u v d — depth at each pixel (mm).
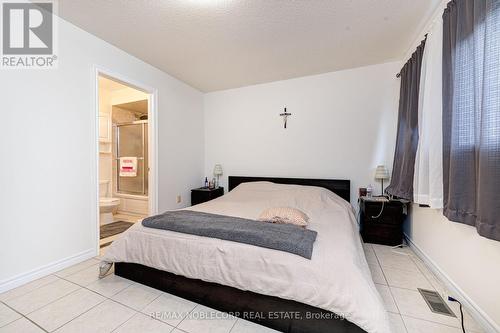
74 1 1803
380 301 1109
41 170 1892
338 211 2320
